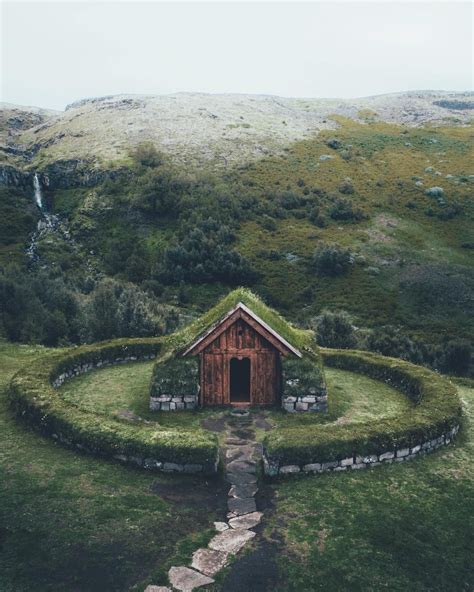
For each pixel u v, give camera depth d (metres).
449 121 119.75
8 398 15.35
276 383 15.68
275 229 66.19
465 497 10.38
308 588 7.54
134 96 136.25
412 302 50.66
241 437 13.35
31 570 7.73
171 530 8.93
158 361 15.47
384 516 9.53
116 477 10.68
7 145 104.81
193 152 87.56
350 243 62.34
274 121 109.12
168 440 11.19
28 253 61.97
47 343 30.66
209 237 62.59
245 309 15.02
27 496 9.77
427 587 7.69
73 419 12.30
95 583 7.52
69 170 82.00
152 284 55.41
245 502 9.98
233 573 7.82
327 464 11.12
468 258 59.31
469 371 34.06
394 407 15.97
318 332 31.22
